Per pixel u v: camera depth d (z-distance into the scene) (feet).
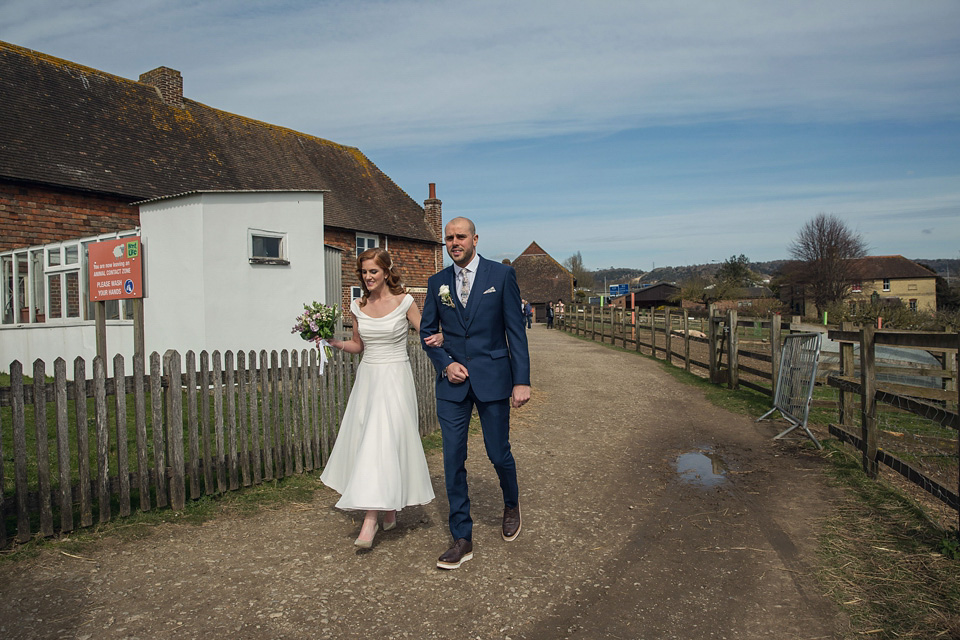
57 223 47.44
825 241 192.75
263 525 14.20
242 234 32.24
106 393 13.69
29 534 12.60
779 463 19.90
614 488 17.47
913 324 94.73
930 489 13.97
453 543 12.34
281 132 80.69
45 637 9.33
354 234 76.38
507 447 13.03
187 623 9.80
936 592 10.72
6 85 52.34
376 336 13.37
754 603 10.60
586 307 94.58
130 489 14.60
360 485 12.30
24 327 40.29
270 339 33.50
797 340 24.85
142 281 20.22
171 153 60.90
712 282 245.24
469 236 12.53
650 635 9.61
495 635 9.59
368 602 10.58
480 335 12.49
